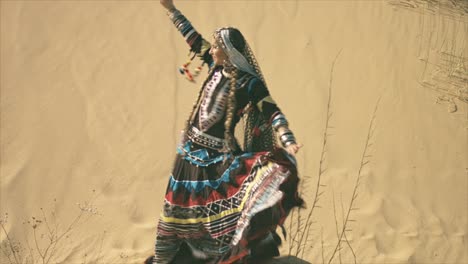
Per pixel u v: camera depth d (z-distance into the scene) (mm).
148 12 7270
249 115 4148
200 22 7191
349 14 7531
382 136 6371
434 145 6402
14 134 6027
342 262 5234
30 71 6562
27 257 5078
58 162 5855
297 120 6395
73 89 6457
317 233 5449
